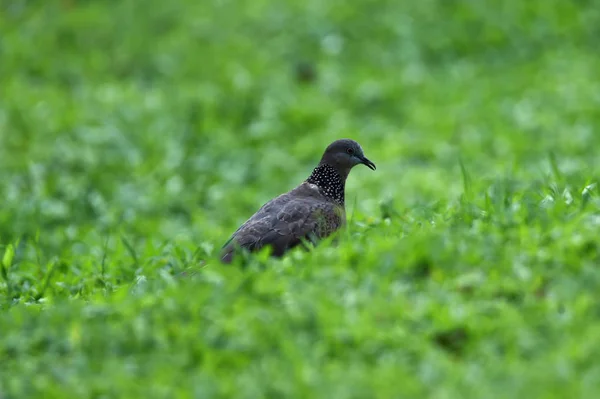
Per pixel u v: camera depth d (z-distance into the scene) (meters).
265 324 7.69
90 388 7.30
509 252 8.43
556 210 9.25
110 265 11.52
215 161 19.03
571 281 7.82
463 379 6.84
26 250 13.87
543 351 7.12
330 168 11.46
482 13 24.94
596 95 21.14
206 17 25.23
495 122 20.23
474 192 11.20
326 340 7.45
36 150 18.91
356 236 9.74
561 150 18.67
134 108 20.91
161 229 15.96
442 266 8.35
